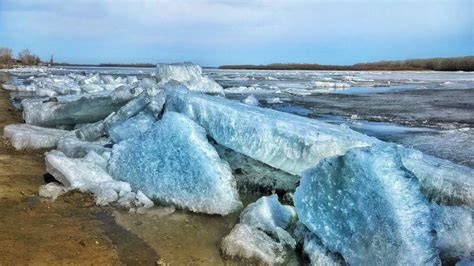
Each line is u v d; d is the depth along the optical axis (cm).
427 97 2184
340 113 1462
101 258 440
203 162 585
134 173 635
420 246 402
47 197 606
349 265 423
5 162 763
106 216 556
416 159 565
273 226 504
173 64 1523
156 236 504
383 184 429
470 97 2180
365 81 4003
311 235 471
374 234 416
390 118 1340
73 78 2680
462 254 446
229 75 5206
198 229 528
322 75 5928
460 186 529
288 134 620
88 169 655
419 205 419
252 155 640
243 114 660
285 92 2417
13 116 1297
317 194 468
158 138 632
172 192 593
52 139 888
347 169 452
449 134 1040
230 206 571
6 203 574
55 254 438
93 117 1080
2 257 422
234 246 457
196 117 697
